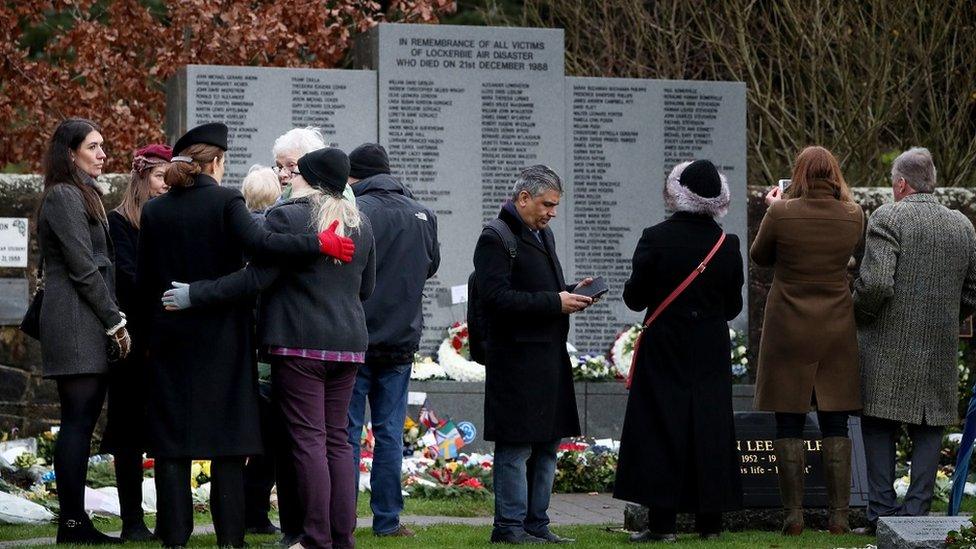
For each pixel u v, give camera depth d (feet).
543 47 55.16
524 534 32.94
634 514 35.91
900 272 35.94
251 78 52.85
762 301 56.13
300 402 29.37
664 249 33.27
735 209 56.49
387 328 33.37
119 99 75.87
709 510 32.78
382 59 53.78
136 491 32.55
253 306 30.35
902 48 73.61
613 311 55.52
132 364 31.94
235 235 29.43
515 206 33.22
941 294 35.96
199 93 52.47
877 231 36.11
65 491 31.40
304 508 29.27
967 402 53.88
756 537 34.55
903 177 36.76
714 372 33.30
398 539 33.09
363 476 43.27
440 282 53.78
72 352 31.12
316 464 29.19
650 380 33.30
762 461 37.27
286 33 72.33
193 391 29.45
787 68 75.46
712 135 56.80
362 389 33.58
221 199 29.71
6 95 74.33
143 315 30.89
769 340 35.73
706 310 33.40
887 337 35.96
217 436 29.43
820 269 35.42
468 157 54.34
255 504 34.09
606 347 55.42
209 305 29.30
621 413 52.03
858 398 35.53
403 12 76.54
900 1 73.10
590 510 41.50
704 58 80.48
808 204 35.55
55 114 74.18
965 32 73.82
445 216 54.08
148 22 75.56
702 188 33.42
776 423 36.65
